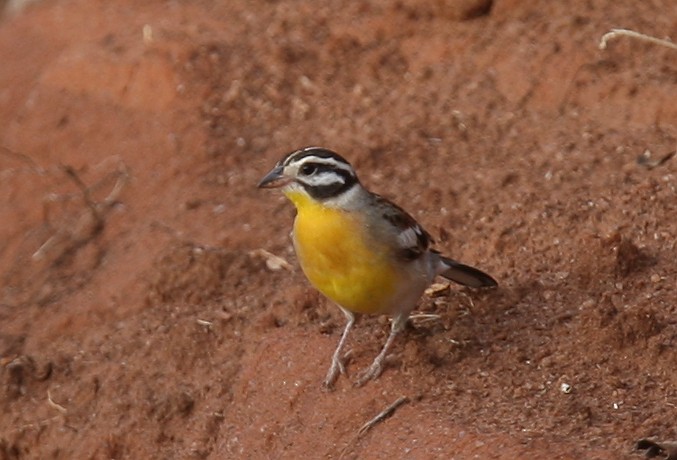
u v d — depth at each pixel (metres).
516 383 11.31
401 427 11.01
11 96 19.25
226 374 13.04
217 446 12.57
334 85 17.31
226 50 17.95
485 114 16.17
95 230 16.30
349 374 11.78
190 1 19.77
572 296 12.60
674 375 11.18
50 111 18.31
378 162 15.71
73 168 17.41
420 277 11.38
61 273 15.83
